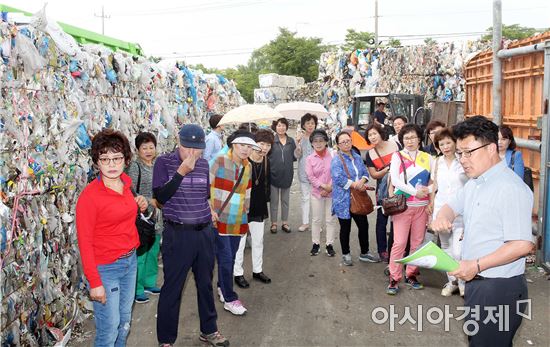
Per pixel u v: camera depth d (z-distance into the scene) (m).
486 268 2.51
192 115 9.21
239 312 4.73
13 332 3.51
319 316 4.70
